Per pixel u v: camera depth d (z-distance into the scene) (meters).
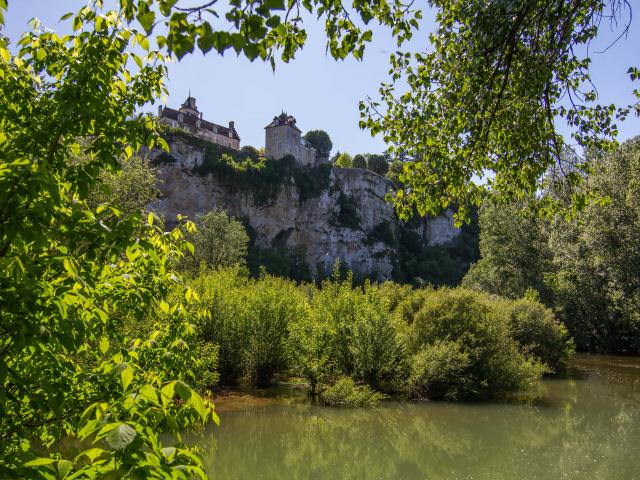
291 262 74.19
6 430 2.82
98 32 3.15
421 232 96.62
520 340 22.70
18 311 2.24
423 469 10.02
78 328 2.69
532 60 5.20
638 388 19.16
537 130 5.93
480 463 10.38
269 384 17.84
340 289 19.53
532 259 37.34
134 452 1.74
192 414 2.90
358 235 85.12
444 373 15.96
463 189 6.26
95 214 2.80
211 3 2.10
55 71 3.24
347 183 88.06
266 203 75.19
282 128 83.00
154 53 3.76
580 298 32.34
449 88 5.75
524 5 4.61
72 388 3.17
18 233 2.21
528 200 6.94
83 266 2.62
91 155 3.02
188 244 3.89
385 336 16.77
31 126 2.79
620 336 32.28
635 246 24.91
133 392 2.22
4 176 2.14
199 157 69.88
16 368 2.76
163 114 78.62
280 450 10.96
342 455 10.82
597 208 25.08
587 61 5.86
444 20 5.71
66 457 3.71
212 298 16.92
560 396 17.38
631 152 23.70
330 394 15.17
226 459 10.22
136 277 3.39
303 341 16.12
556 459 10.58
